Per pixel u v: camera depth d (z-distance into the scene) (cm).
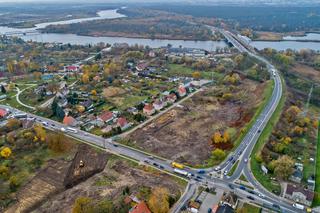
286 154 13862
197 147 14862
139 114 17925
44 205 10975
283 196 11056
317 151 14400
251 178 12125
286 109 18175
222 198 10688
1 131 16312
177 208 10538
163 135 16188
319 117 18088
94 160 13838
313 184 11812
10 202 11200
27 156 14075
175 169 12775
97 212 9894
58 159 13975
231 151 14138
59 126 17312
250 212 10256
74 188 11875
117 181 12212
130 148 14862
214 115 18750
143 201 10362
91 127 17088
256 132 15625
